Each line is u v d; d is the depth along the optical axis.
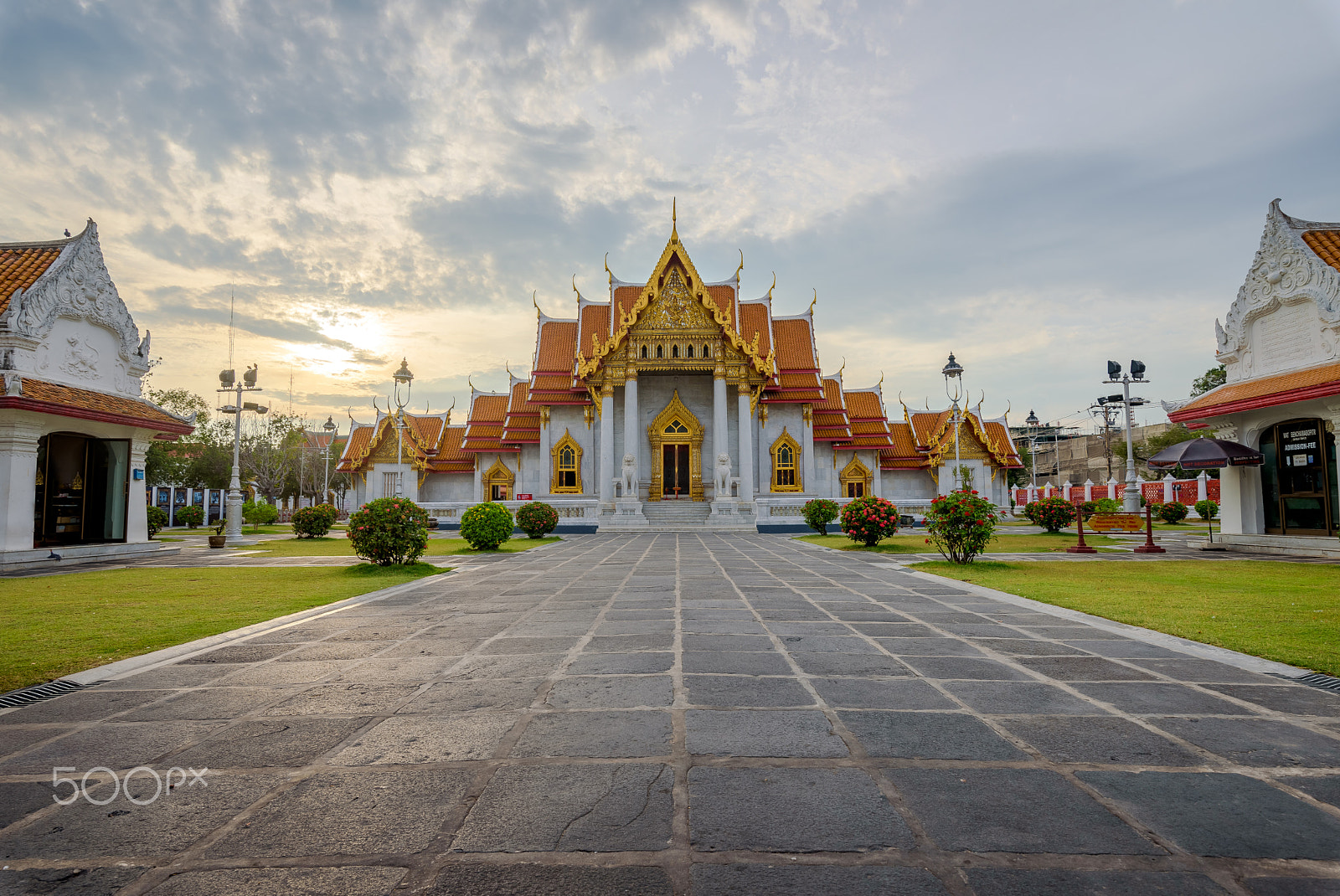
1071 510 26.44
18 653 6.73
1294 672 5.67
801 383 40.62
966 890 2.64
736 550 19.97
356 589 11.68
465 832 3.11
